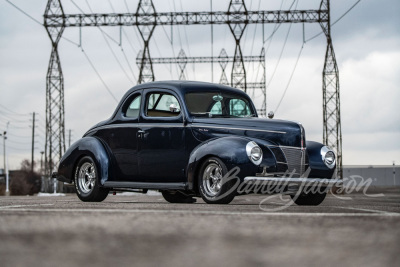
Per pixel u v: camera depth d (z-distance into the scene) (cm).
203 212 706
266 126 1130
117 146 1223
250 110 1266
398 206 1001
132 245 380
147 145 1179
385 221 576
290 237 432
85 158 1258
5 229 480
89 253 340
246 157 1054
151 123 1181
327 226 520
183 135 1143
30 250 355
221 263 300
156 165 1169
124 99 1241
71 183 1291
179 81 1215
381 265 297
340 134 5253
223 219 592
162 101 1191
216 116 1192
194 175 1095
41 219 577
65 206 890
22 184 11519
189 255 333
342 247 377
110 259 315
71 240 407
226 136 1110
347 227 511
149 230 475
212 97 1209
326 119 5272
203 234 448
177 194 1371
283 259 317
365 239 422
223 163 1054
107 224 525
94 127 1283
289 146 1124
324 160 1171
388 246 384
